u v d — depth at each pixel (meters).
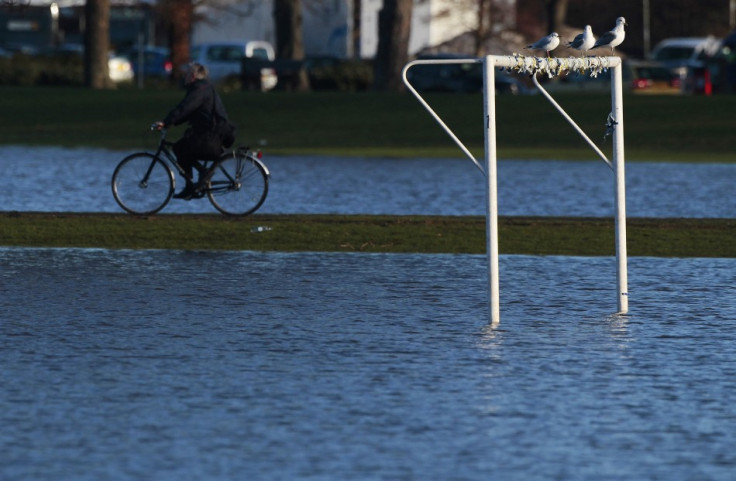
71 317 34.59
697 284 40.75
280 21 159.50
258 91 140.38
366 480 20.62
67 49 191.75
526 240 51.38
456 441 22.92
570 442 22.92
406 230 53.62
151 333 32.56
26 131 116.00
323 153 99.00
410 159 93.75
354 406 25.36
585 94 133.75
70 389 26.70
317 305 36.72
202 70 55.06
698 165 88.81
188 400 25.83
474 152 101.00
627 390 26.83
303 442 22.81
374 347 31.00
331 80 153.75
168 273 42.44
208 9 197.88
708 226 55.41
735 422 24.34
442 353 30.36
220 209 56.81
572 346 31.25
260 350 30.61
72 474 20.92
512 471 21.16
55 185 72.06
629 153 100.19
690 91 164.88
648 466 21.48
